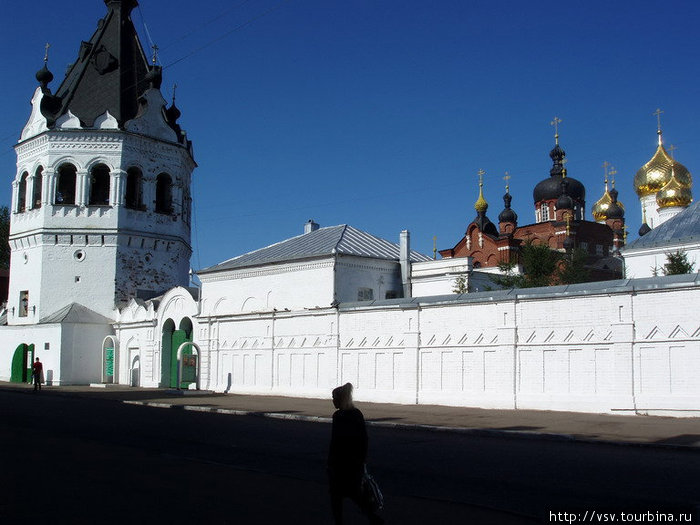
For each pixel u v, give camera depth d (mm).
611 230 76688
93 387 47250
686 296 23625
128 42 56094
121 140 51906
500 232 79875
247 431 21453
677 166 71938
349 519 10094
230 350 40438
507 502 11078
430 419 23750
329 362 34656
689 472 13508
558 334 26500
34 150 52844
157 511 10477
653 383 24047
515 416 24453
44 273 51125
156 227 53469
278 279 40750
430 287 40906
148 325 48156
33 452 16406
